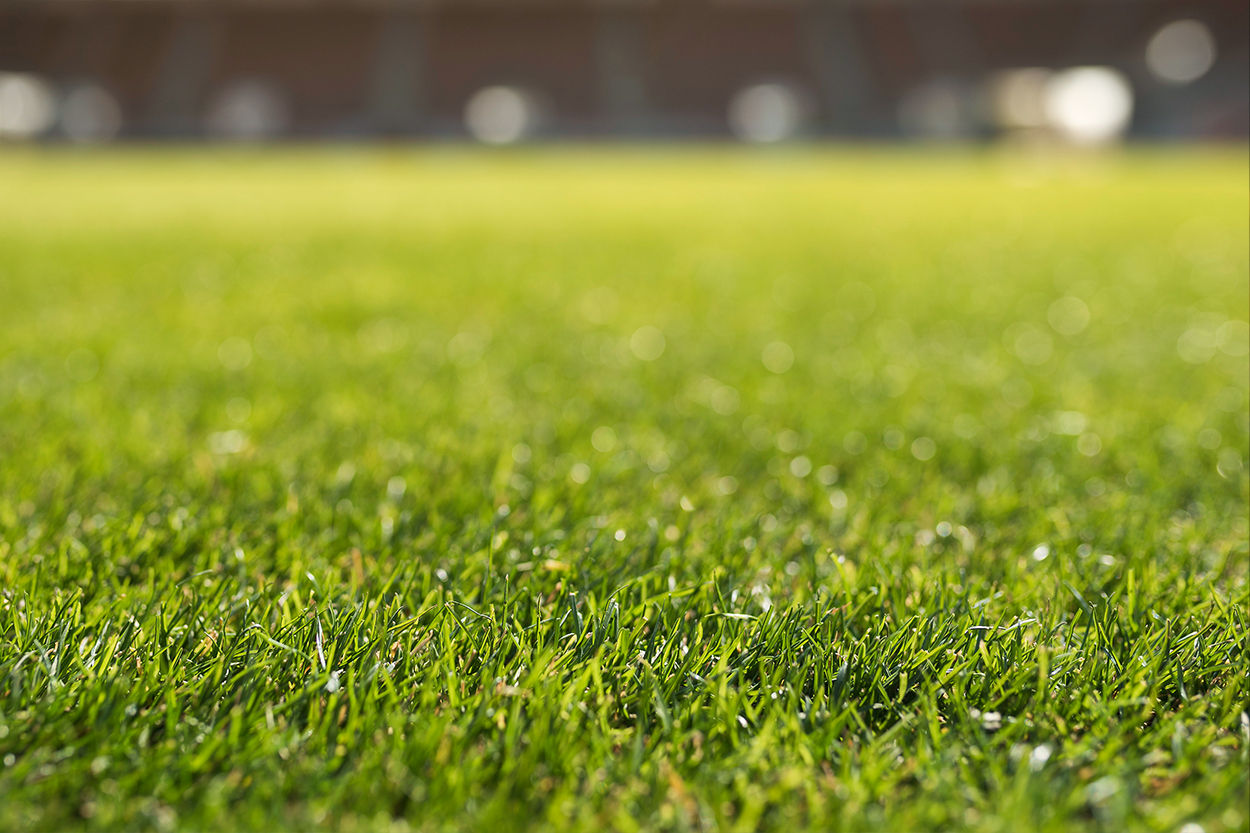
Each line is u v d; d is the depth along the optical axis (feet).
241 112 156.04
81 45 160.66
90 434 7.79
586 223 34.17
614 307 15.90
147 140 154.61
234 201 43.50
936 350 12.53
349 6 161.38
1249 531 6.19
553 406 9.37
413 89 160.76
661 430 8.61
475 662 4.11
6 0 157.28
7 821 2.99
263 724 3.58
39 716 3.56
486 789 3.28
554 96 161.07
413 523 5.93
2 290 16.42
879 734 3.71
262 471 6.91
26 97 152.97
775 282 19.44
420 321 14.26
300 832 2.99
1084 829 3.07
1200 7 155.02
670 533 5.91
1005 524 6.34
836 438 8.30
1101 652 4.27
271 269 20.51
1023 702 3.87
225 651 4.06
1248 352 12.48
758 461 7.64
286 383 10.06
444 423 8.54
